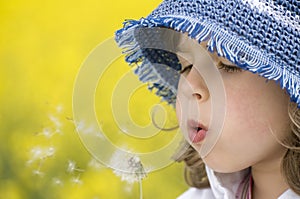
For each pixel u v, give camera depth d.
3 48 1.50
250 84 0.87
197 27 0.85
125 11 1.53
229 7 0.86
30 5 1.57
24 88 1.42
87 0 1.54
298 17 0.86
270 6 0.86
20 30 1.53
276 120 0.88
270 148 0.89
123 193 1.11
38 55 1.49
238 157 0.88
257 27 0.85
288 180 0.89
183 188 1.18
